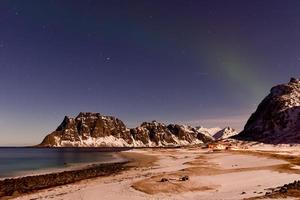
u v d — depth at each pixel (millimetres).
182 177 46250
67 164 102312
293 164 62031
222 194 33875
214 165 70625
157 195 34781
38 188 44750
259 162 69750
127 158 128000
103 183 47250
